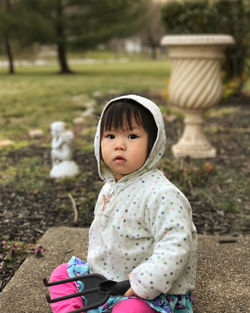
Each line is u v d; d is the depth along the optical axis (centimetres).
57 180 414
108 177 178
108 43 2111
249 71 979
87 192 383
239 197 369
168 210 152
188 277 164
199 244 266
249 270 232
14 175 439
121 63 3356
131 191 162
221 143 571
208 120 745
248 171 444
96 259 168
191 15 797
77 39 1934
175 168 421
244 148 542
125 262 160
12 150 550
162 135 164
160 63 3278
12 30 1834
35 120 772
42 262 244
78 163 478
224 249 258
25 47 2033
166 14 826
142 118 160
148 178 164
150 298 149
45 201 364
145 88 1263
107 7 1923
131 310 149
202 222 318
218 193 377
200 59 469
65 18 1916
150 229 156
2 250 270
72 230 291
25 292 214
